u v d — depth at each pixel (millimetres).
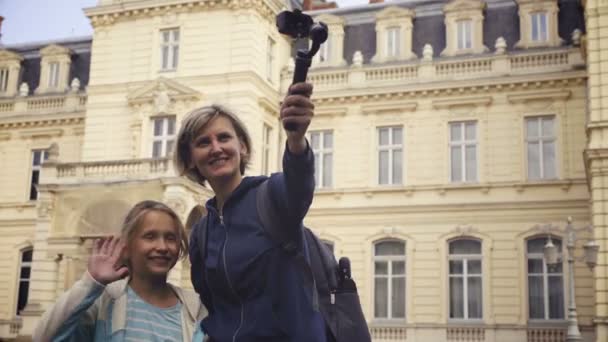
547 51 29438
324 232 31234
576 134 28609
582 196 28094
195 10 31016
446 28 31812
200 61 30562
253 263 3631
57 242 27109
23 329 26906
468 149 30156
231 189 3979
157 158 26453
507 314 28203
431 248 29641
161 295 4547
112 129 31094
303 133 3322
